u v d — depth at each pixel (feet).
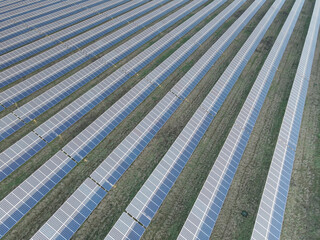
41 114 113.29
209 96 132.36
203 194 89.61
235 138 111.65
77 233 77.41
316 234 82.17
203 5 251.80
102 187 88.79
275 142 112.37
